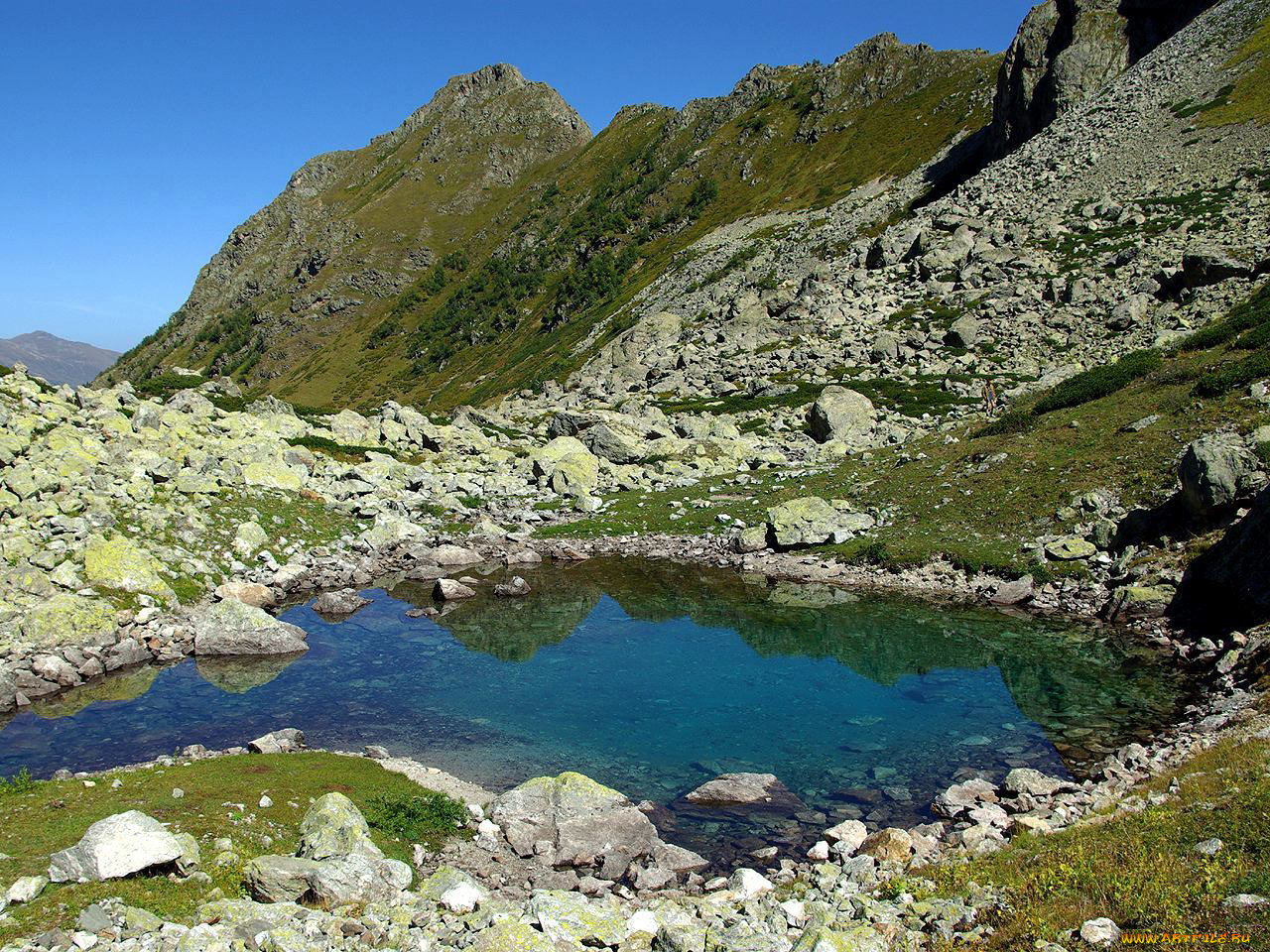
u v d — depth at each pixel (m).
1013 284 69.50
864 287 82.50
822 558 35.06
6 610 25.52
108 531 31.36
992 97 157.88
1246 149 71.69
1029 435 38.25
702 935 9.89
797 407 63.22
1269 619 21.44
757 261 136.00
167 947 9.66
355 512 42.78
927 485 38.03
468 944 9.94
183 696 23.47
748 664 25.67
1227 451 25.78
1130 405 36.56
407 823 15.20
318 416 65.44
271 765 17.20
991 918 9.66
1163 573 25.95
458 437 61.28
